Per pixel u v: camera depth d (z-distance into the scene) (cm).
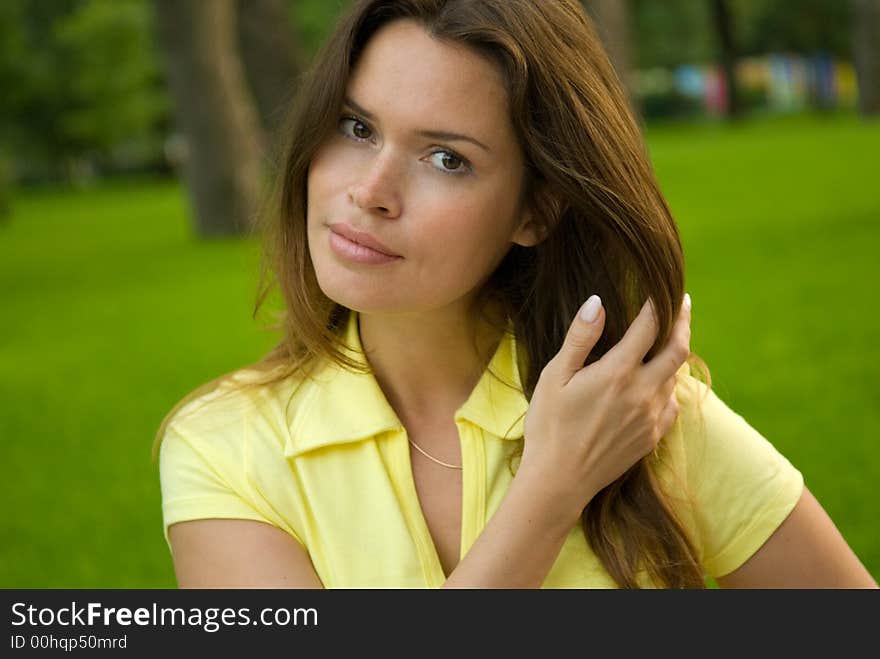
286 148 310
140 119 7644
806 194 2898
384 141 290
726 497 327
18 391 1527
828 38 8450
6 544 931
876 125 5194
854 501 843
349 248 294
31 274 2916
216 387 338
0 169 5253
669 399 309
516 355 326
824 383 1188
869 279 1741
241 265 2603
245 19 3281
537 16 293
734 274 1877
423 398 324
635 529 313
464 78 286
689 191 3247
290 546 309
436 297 298
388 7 290
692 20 8588
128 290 2414
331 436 308
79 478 1116
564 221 323
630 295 326
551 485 291
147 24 7312
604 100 305
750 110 9131
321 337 319
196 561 312
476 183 294
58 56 7394
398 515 305
